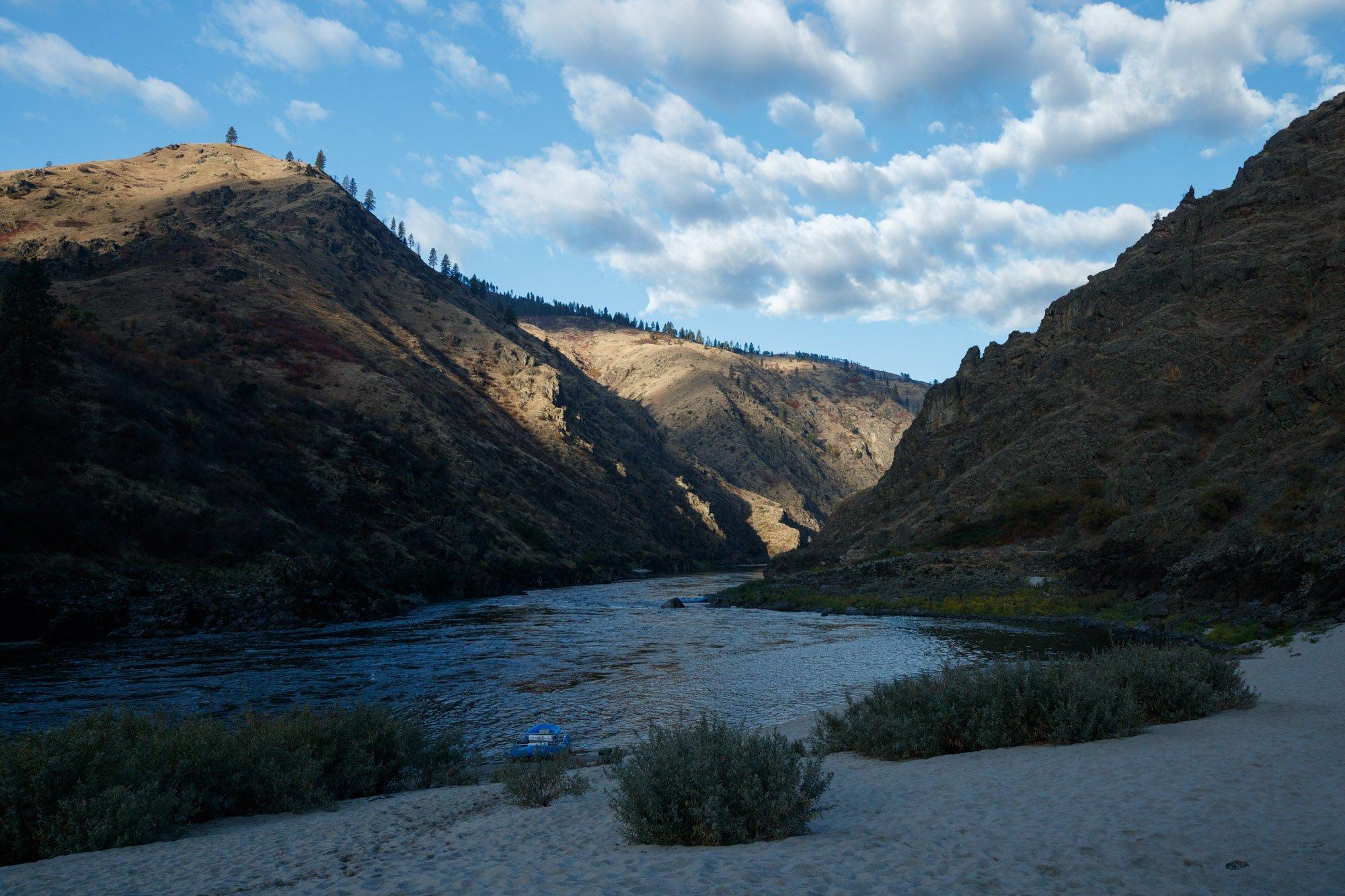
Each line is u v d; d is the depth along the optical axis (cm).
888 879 617
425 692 2909
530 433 15162
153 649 4009
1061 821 753
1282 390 5669
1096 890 559
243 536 6003
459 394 13888
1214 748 1091
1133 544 5297
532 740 1962
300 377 10631
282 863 860
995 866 630
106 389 6400
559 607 6950
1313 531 3897
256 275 13350
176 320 10631
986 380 10231
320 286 14562
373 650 4056
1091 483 7338
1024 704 1302
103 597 4606
